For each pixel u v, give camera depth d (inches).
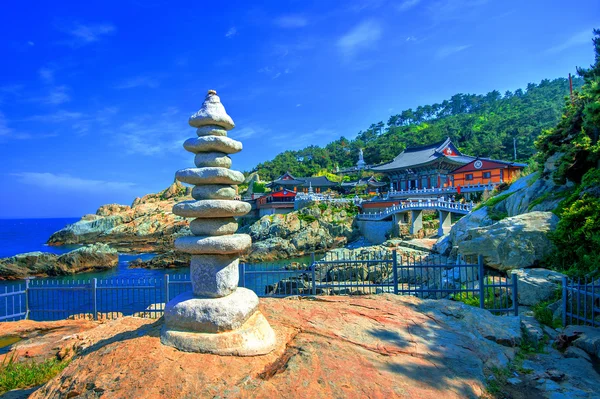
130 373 213.5
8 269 1641.2
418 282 796.0
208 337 239.1
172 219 2979.8
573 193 592.7
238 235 271.1
